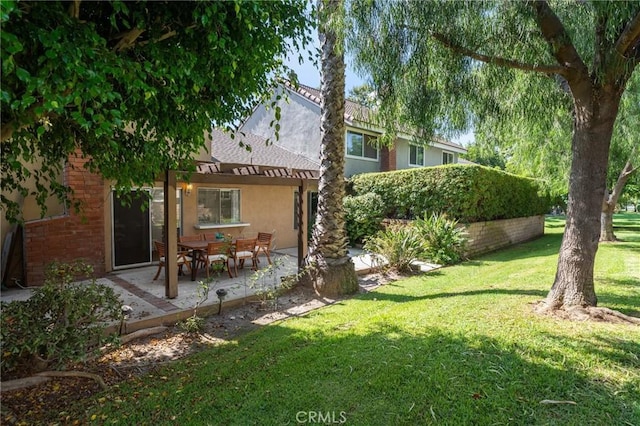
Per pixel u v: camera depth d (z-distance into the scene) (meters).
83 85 2.07
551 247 12.17
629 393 2.89
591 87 4.29
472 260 9.98
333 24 4.02
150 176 3.92
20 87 2.14
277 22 2.93
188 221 10.02
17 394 3.20
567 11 4.05
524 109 5.07
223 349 4.20
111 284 7.23
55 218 7.23
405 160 17.69
